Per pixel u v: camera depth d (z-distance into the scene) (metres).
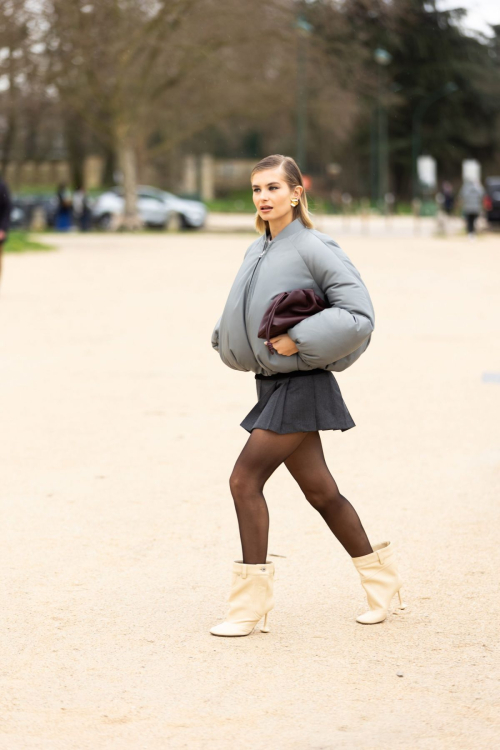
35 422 16.06
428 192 112.25
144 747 6.38
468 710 6.84
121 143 82.50
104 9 70.56
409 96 139.50
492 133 147.12
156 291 36.44
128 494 12.23
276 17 78.94
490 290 36.72
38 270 45.31
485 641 8.02
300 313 7.66
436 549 10.30
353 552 8.47
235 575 8.22
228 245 65.19
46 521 11.21
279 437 7.99
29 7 68.44
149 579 9.48
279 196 7.87
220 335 8.21
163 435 15.20
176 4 73.50
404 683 7.27
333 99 87.31
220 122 94.81
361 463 13.68
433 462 13.72
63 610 8.71
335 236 75.62
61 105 83.00
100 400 17.75
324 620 8.51
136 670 7.51
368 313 7.69
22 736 6.52
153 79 82.50
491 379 19.77
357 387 19.06
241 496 8.16
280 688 7.20
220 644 8.00
